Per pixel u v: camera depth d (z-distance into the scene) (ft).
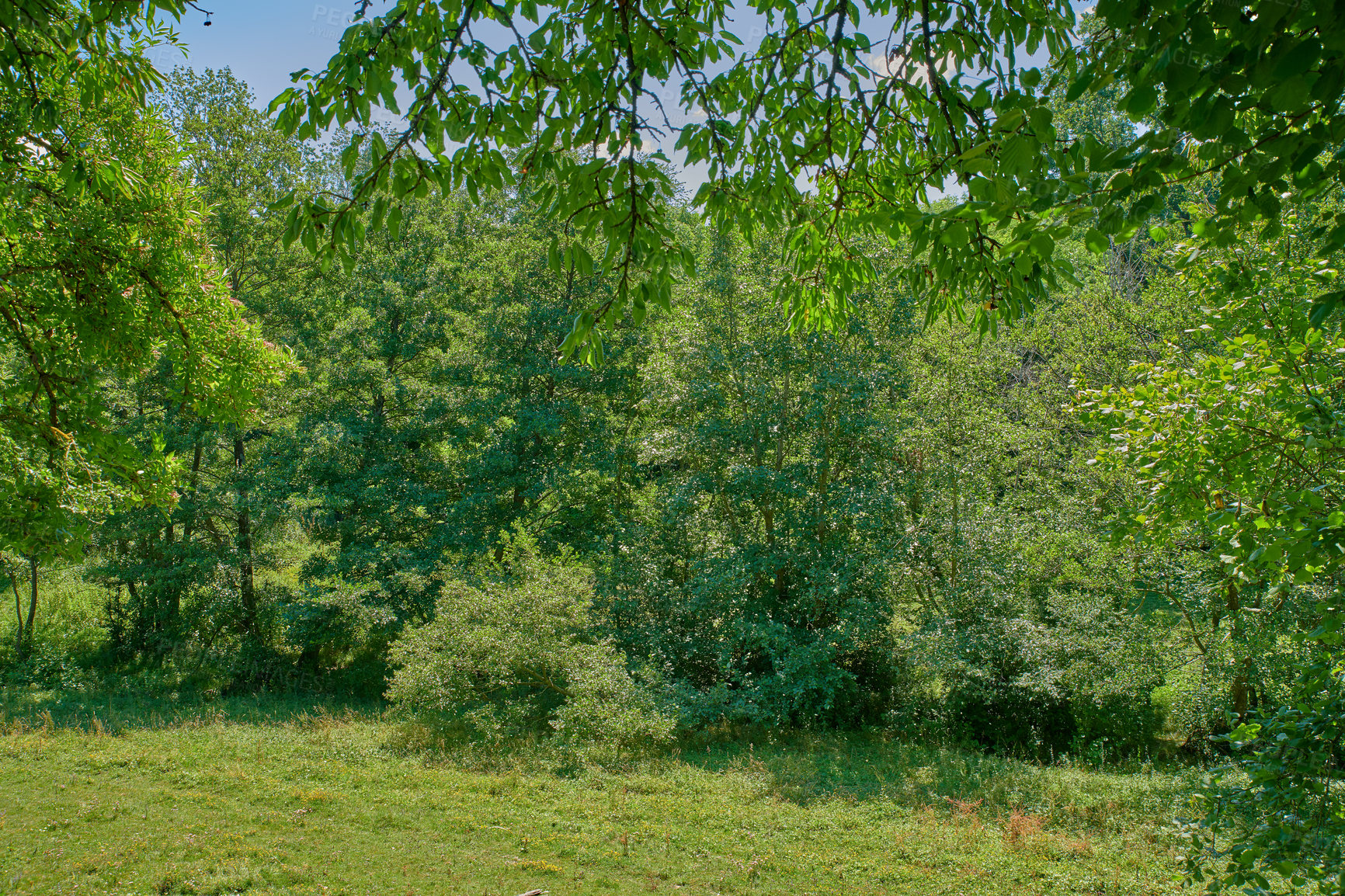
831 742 43.04
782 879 26.50
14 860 26.05
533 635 43.62
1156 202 7.23
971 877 26.30
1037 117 7.38
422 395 60.13
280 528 58.23
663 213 10.43
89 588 67.21
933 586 46.91
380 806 32.48
